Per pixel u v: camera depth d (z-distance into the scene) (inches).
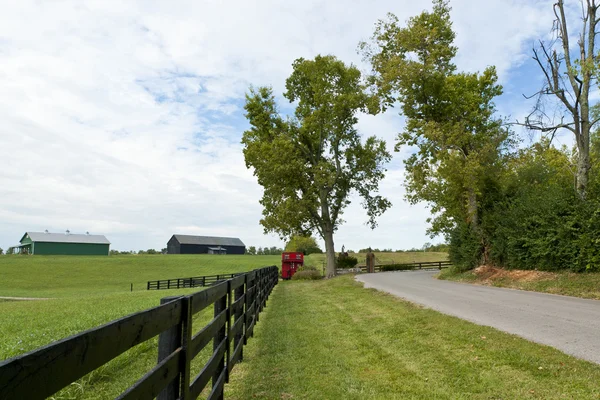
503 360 233.3
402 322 362.6
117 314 471.2
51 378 59.0
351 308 483.5
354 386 211.5
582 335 285.7
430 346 278.2
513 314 378.0
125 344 85.2
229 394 204.7
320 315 449.4
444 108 989.2
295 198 1328.7
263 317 463.8
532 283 636.1
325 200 1449.3
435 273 1225.4
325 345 302.8
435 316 369.4
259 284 480.7
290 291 834.8
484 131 960.3
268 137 1407.5
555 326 319.3
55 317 498.0
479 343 270.5
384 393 200.1
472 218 898.7
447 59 1023.0
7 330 409.1
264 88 1409.9
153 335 101.3
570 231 619.8
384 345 292.0
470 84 949.2
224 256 3545.8
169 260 3093.0
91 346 70.8
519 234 734.5
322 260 2524.6
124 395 78.7
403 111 1037.8
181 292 989.8
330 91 1400.1
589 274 586.9
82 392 203.5
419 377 220.7
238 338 269.0
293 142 1432.1
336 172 1472.7
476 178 827.4
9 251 3905.0
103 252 3688.5
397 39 1023.6
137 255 3582.7
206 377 162.4
